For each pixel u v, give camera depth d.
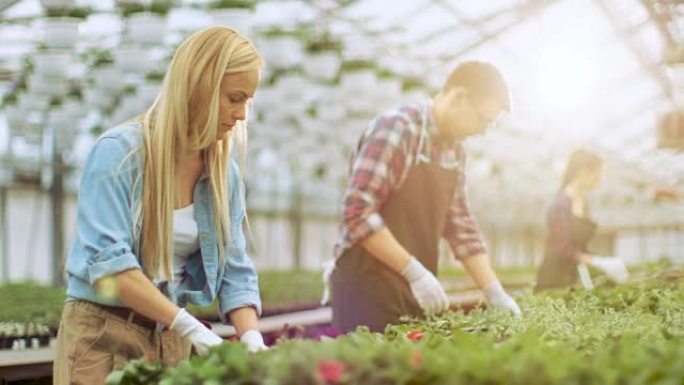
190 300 2.84
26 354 3.62
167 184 2.65
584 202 6.20
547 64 10.27
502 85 3.87
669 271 4.30
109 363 2.63
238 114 2.68
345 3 8.43
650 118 14.04
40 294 6.55
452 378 1.61
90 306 2.63
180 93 2.61
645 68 10.59
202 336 2.56
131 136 2.67
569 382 1.58
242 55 2.62
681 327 2.73
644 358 1.75
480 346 1.95
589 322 2.79
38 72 7.64
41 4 7.23
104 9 7.42
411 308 3.86
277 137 11.90
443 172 3.99
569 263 5.92
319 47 8.78
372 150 3.88
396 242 3.81
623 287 3.85
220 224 2.82
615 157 16.33
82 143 10.93
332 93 9.68
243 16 7.41
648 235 25.30
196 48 2.62
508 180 17.55
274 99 9.46
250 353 1.98
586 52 9.83
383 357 1.76
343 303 3.94
